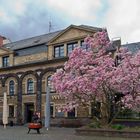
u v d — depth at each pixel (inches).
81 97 1179.3
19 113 1894.7
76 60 1188.5
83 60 1188.5
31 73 1865.2
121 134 1029.8
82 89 1128.8
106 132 1059.3
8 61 1989.4
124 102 1109.1
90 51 1205.7
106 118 1172.5
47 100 1391.5
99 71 1123.9
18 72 1926.7
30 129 1269.7
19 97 1904.5
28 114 1877.5
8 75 1971.0
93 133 1084.5
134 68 1104.8
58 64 1753.2
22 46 1969.7
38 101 1813.5
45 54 1820.9
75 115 1667.1
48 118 1398.9
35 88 1840.6
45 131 1318.9
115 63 1211.9
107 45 1233.4
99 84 1122.0
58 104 1711.4
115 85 1110.4
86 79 1127.0
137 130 1042.1
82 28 1680.6
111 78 1106.7
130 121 1446.9
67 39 1739.7
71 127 1663.4
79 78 1134.4
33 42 1963.6
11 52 1964.8
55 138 979.3
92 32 1648.6
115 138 987.9
